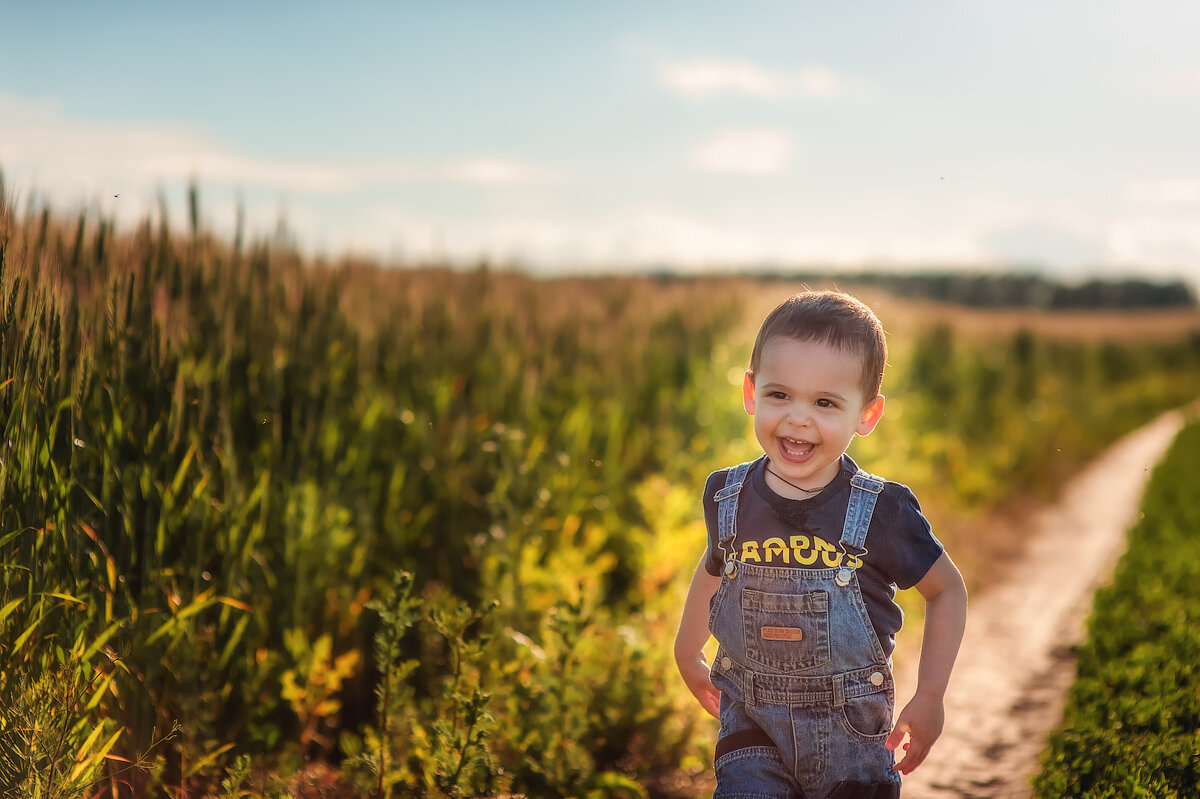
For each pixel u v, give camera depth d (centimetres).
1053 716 446
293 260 537
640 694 380
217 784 319
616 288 1027
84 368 320
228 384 427
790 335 216
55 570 276
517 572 441
